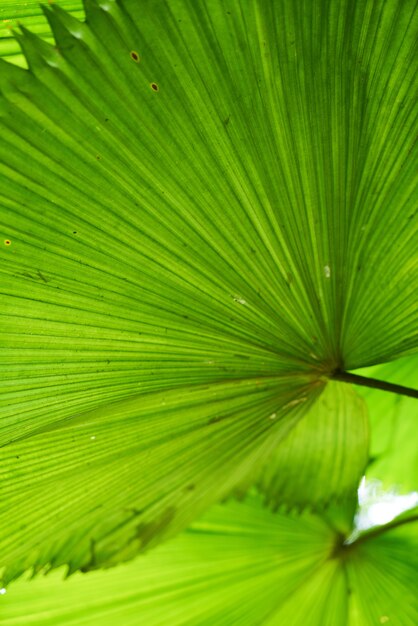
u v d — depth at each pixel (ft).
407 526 3.92
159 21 2.84
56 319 3.21
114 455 3.20
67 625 3.84
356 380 3.31
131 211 3.09
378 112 3.07
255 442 3.06
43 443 3.25
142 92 2.93
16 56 3.38
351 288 3.24
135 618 3.86
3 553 3.05
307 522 3.98
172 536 2.70
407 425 4.88
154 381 3.29
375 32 2.93
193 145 3.02
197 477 2.98
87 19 2.81
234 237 3.16
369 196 3.16
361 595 3.76
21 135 2.93
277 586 3.86
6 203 3.03
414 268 3.21
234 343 3.27
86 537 2.93
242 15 2.86
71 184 3.02
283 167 3.10
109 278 3.18
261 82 2.98
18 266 3.12
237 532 3.98
